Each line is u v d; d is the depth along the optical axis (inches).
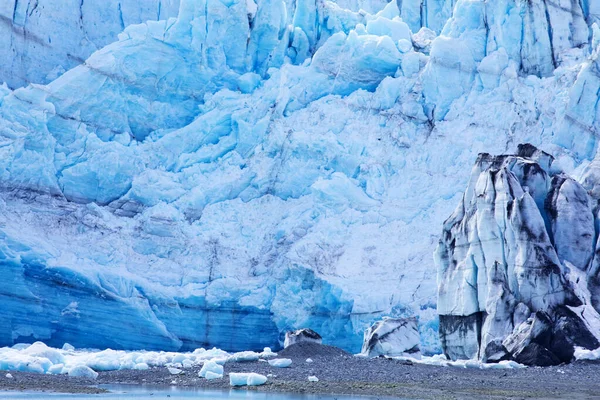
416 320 1769.2
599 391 1149.1
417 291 2240.4
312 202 2500.0
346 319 2250.2
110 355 1720.0
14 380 1314.0
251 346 2357.3
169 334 2292.1
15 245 2183.8
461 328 1683.1
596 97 2427.4
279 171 2593.5
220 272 2402.8
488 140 2502.5
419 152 2549.2
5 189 2298.2
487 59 2613.2
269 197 2573.8
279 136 2620.6
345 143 2593.5
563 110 2450.8
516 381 1282.0
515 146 2472.9
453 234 1747.0
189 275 2384.4
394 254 2346.2
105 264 2313.0
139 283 2299.5
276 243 2466.8
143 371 1505.9
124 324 2247.8
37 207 2317.9
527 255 1584.6
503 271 1619.1
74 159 2481.5
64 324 2197.3
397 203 2469.2
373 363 1530.5
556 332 1508.4
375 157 2566.4
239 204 2564.0
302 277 2327.8
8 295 2139.5
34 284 2178.9
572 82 2484.0
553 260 1581.0
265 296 2372.0
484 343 1594.5
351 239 2401.6
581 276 1603.1
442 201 2427.4
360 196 2481.5
